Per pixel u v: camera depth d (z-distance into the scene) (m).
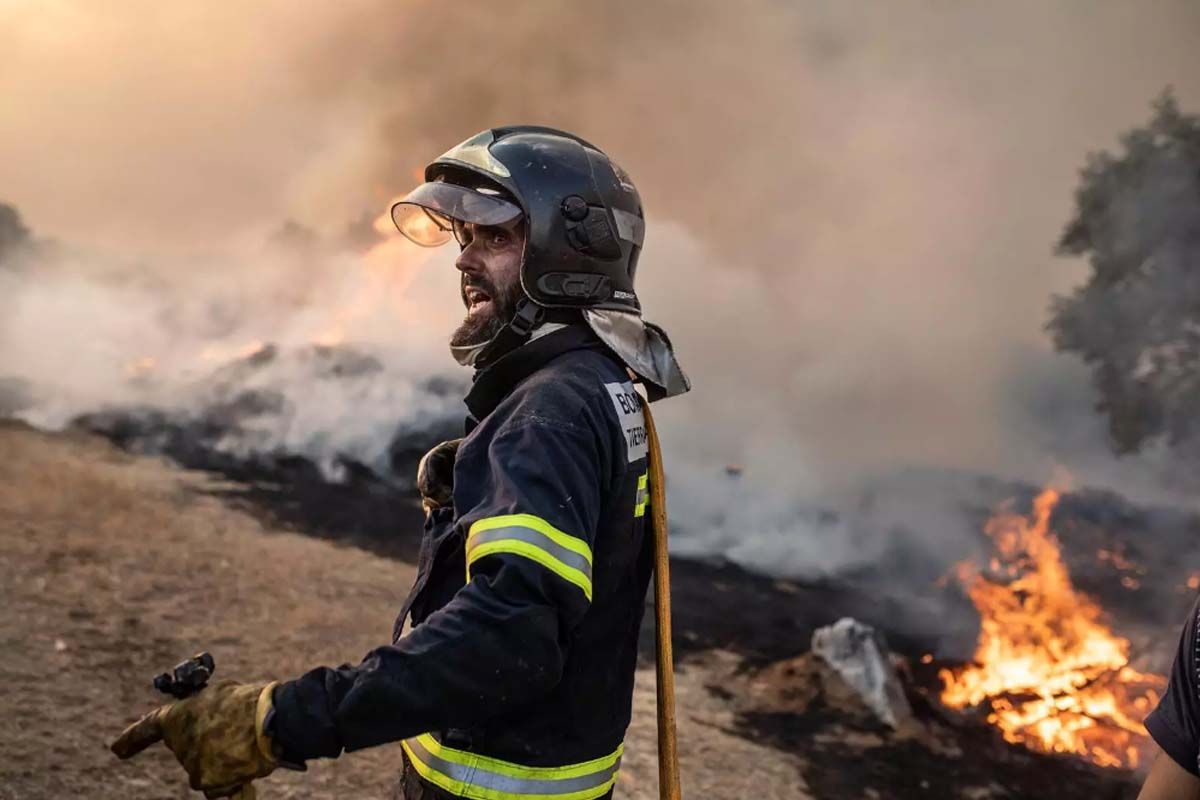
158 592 4.54
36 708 3.27
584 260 1.54
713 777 3.85
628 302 1.63
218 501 6.24
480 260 1.61
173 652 3.95
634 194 1.68
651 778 3.69
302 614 4.61
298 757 1.23
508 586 1.23
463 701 1.21
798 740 4.38
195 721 1.25
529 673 1.22
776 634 5.65
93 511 5.47
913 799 4.00
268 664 4.01
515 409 1.40
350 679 1.22
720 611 5.96
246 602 4.64
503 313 1.59
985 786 4.18
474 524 1.29
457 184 1.62
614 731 1.55
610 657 1.52
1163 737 1.50
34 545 4.77
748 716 4.56
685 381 1.68
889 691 4.80
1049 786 4.24
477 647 1.20
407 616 1.53
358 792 3.20
